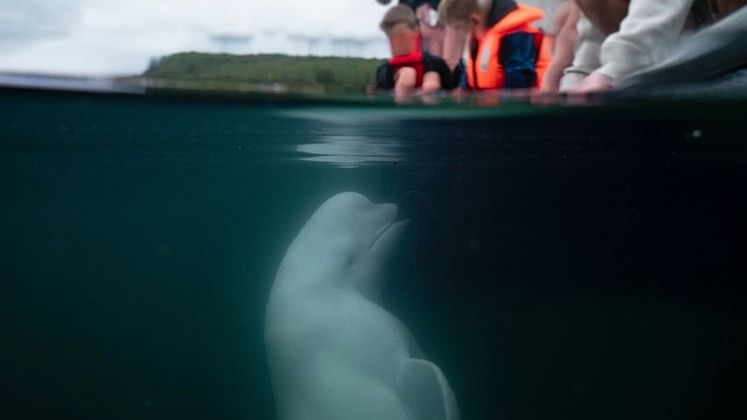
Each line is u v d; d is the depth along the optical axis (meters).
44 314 13.90
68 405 13.50
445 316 9.16
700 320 9.32
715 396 8.23
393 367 3.53
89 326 14.28
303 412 3.56
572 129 4.27
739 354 8.70
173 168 6.82
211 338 13.97
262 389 11.12
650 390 8.79
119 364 14.56
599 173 6.80
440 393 3.39
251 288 10.76
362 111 3.62
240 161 6.26
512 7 2.69
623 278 9.67
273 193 8.27
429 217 6.19
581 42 2.66
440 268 8.12
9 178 7.37
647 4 2.44
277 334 3.76
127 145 5.38
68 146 5.45
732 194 7.82
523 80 2.72
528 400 8.99
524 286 9.61
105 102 3.52
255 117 3.91
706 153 5.56
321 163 6.11
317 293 3.80
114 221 10.87
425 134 4.49
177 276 12.66
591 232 8.99
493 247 8.90
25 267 12.60
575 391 9.16
